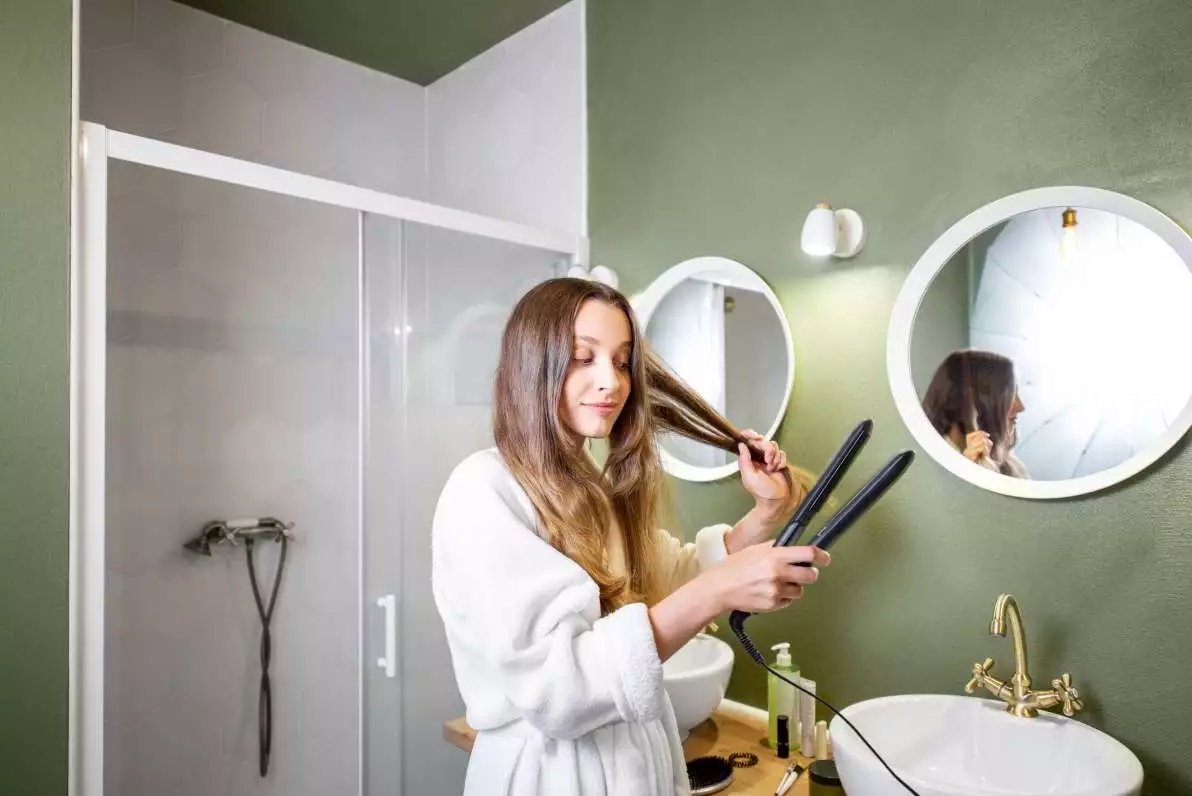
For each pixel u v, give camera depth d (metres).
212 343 1.40
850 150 1.49
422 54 2.31
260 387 1.47
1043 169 1.25
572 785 0.90
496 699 0.90
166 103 1.97
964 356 1.32
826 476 0.87
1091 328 1.19
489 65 2.29
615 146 1.95
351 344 1.58
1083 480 1.19
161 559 1.35
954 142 1.35
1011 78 1.29
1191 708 1.11
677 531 1.26
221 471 1.43
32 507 1.10
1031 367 1.25
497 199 2.27
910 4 1.41
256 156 2.13
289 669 1.55
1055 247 1.23
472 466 0.96
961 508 1.33
